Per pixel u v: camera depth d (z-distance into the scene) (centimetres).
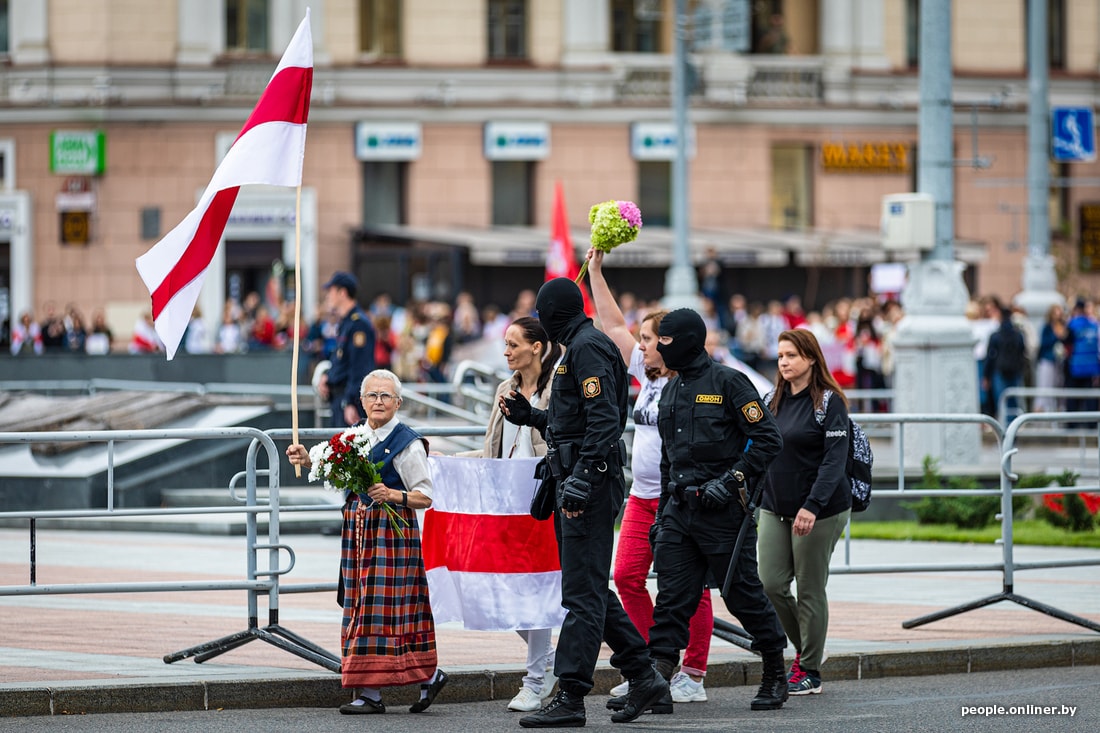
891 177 8912
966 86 8988
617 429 1814
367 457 1869
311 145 8219
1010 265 9044
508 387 1998
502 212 8519
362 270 8106
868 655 2150
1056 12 9250
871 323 6066
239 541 3469
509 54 8481
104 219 8012
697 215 8662
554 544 1925
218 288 7981
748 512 1884
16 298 8031
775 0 8862
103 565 2998
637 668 1848
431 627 1900
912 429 4150
